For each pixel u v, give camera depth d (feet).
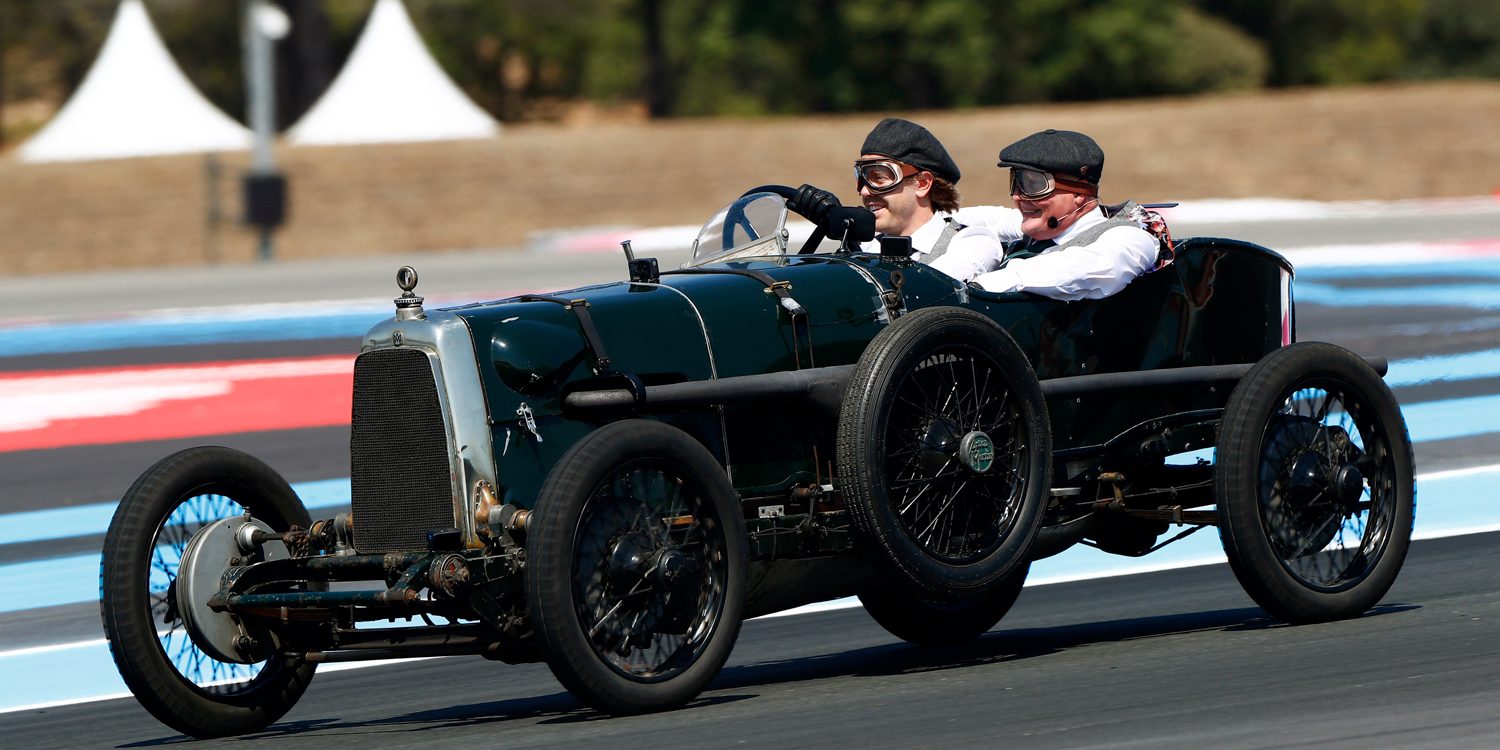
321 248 355.36
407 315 59.00
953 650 73.10
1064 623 77.87
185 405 151.12
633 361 60.49
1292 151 422.82
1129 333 70.64
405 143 404.57
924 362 63.93
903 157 74.08
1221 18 654.53
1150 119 439.63
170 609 61.93
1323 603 68.59
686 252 276.62
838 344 64.59
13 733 66.85
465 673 74.79
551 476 55.62
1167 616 77.20
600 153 401.90
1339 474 68.59
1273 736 50.90
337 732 61.67
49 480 125.29
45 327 208.03
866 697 60.64
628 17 637.30
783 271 66.03
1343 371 69.41
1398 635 65.62
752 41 585.63
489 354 58.34
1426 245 253.24
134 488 61.21
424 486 58.34
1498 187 410.11
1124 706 56.18
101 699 72.69
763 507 62.59
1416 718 52.21
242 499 64.03
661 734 54.95
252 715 62.23
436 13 649.20
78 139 415.64
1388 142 429.38
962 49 564.71
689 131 419.74
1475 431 128.57
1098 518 70.38
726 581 58.70
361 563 58.44
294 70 590.14
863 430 60.64
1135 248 69.00
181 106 424.05
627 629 57.57
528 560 55.06
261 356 179.42
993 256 72.54
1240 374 72.59
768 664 73.31
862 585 65.72
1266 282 74.84
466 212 373.61
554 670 55.88
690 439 58.39
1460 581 78.59
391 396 58.95
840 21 578.25
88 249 351.87
